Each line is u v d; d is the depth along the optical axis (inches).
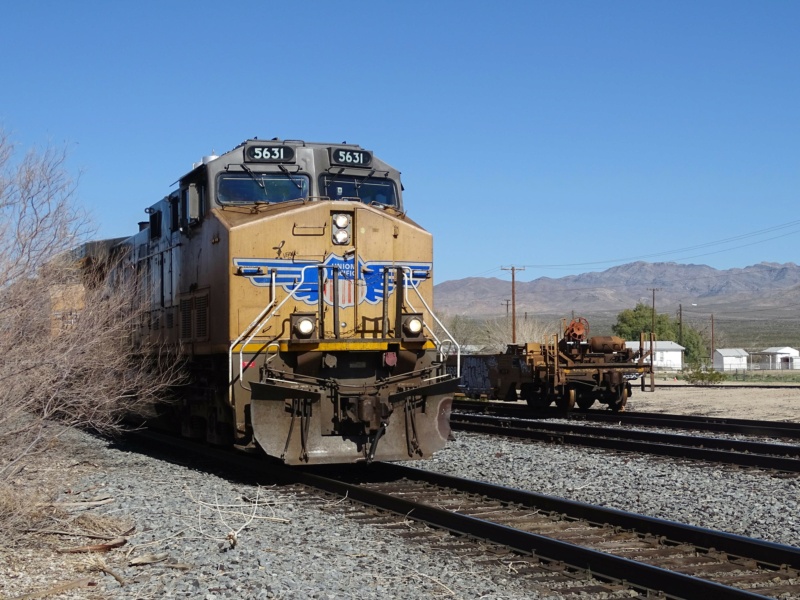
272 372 462.3
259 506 401.4
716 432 744.3
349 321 486.0
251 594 262.5
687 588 254.4
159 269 621.6
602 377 922.1
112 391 534.3
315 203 490.3
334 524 363.3
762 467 515.5
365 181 530.3
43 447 434.9
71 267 449.1
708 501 409.4
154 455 586.6
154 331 629.9
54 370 406.9
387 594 262.8
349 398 458.9
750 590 266.1
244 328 467.8
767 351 4473.4
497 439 659.4
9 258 394.6
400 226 503.8
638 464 528.7
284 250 478.3
